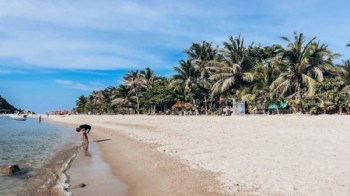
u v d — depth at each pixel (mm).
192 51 74688
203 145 24391
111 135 45938
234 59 64875
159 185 15633
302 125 29172
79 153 30453
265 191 12508
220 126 35688
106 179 18531
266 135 26234
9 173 21031
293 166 15602
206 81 72250
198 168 17469
